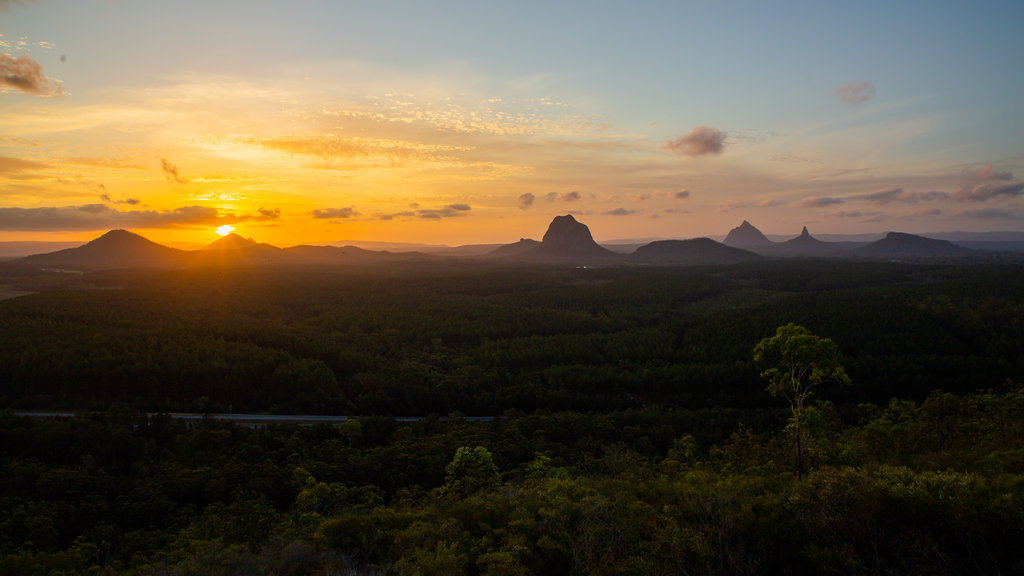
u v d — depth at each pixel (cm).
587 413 7106
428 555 1738
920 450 3506
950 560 1423
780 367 2561
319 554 1934
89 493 3934
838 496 1642
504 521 2123
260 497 3669
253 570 1900
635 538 1764
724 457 4478
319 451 5119
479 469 3809
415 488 3919
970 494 1564
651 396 8150
